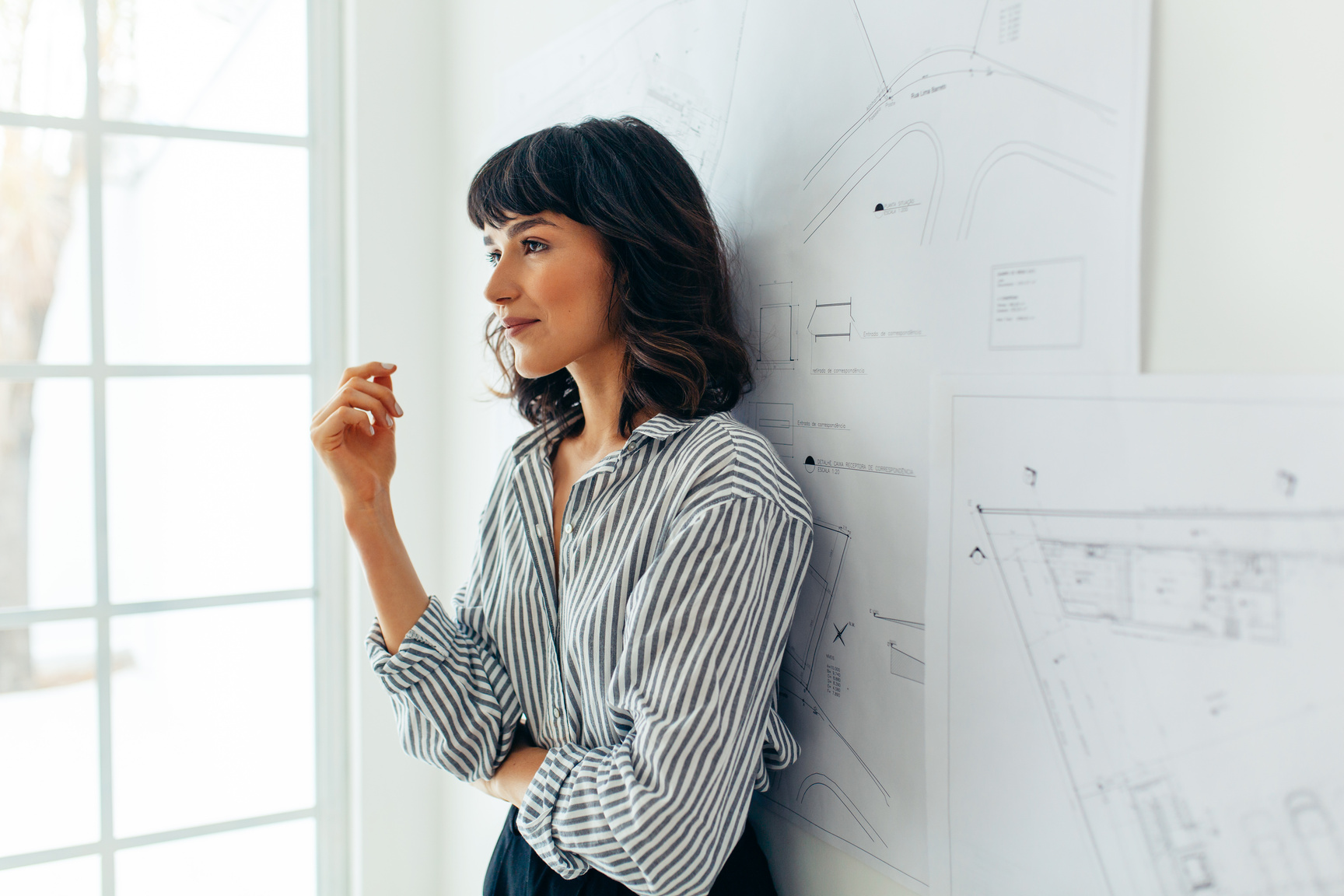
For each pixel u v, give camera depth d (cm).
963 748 69
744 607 70
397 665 93
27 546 159
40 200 155
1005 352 64
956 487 68
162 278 164
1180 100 53
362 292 168
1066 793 61
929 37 70
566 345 84
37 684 159
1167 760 55
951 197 68
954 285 68
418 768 176
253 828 175
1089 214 58
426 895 178
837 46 79
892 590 75
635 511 80
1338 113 46
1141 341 56
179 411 167
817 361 83
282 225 172
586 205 80
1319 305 47
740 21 92
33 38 152
